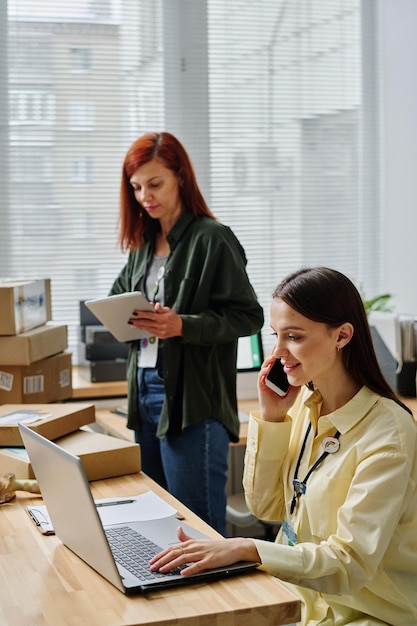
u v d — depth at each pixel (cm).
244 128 492
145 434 341
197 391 320
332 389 213
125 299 306
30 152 461
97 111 470
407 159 499
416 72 488
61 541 213
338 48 507
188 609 173
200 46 480
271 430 229
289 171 503
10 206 459
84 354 438
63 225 469
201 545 192
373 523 191
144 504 236
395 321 427
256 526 469
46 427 277
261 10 490
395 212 512
